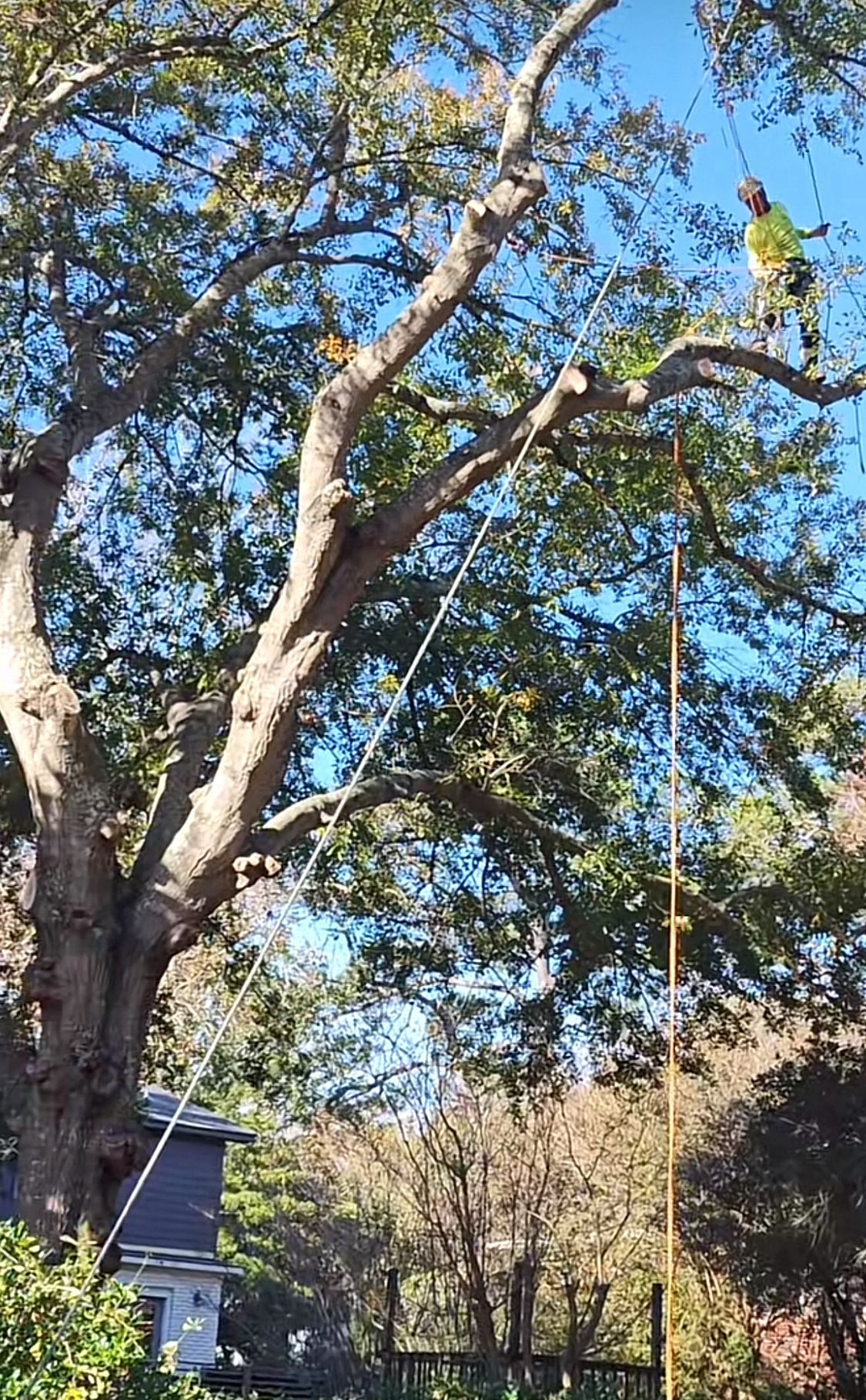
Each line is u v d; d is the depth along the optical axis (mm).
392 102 13703
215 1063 19297
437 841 15320
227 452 15070
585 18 11609
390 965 16016
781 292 11945
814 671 15453
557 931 15258
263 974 17391
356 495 12172
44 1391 6426
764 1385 21688
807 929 15016
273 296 15008
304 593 10133
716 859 15016
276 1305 25953
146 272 13781
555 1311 21547
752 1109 20750
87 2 11617
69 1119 9414
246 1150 28156
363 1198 23344
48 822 9883
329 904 16062
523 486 14086
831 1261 19016
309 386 14781
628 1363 20047
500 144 13047
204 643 14859
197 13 12859
